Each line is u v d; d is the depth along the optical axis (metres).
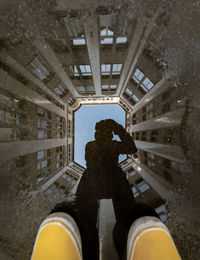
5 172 4.64
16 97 5.91
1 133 5.03
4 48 4.64
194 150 3.90
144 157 8.19
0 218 3.63
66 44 6.57
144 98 8.39
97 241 3.81
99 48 6.59
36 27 4.84
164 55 4.72
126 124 13.48
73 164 13.94
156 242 2.33
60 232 2.62
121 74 8.96
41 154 8.14
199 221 3.51
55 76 8.18
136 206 4.12
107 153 4.35
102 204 4.61
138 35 5.25
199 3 3.39
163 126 5.92
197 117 3.77
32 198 4.23
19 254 3.44
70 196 4.15
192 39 3.67
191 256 3.31
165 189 4.87
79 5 4.54
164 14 4.09
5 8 3.86
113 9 4.62
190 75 3.94
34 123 7.27
